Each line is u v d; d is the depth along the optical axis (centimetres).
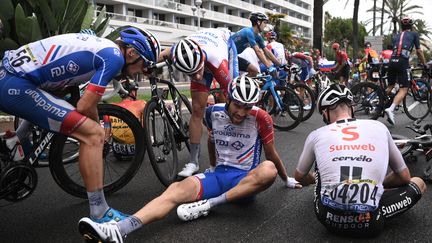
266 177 287
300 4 7419
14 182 282
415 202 276
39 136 319
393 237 263
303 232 274
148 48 294
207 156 488
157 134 383
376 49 2239
